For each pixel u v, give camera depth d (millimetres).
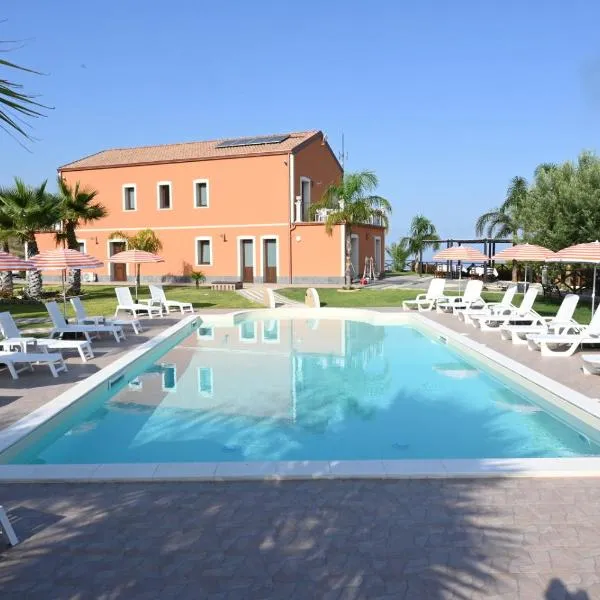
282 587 3182
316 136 31609
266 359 11766
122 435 6938
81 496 4410
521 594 3100
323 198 27828
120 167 31656
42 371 9250
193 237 30656
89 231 32594
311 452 6344
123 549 3602
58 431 6844
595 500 4277
